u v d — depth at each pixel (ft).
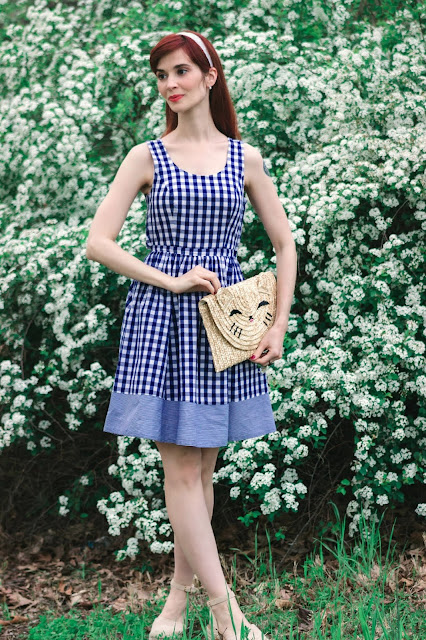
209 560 7.84
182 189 7.68
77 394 12.28
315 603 9.29
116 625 9.19
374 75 13.23
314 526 11.75
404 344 11.10
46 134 14.05
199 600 9.38
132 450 12.73
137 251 12.28
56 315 12.53
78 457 13.55
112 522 11.39
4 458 14.02
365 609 8.54
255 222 12.57
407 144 12.16
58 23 15.78
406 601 9.12
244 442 10.84
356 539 11.34
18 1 18.02
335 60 13.67
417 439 11.84
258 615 8.98
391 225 12.48
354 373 11.05
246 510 11.44
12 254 13.12
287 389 11.54
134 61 14.52
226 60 13.79
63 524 13.26
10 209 15.14
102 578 11.43
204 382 7.75
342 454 12.21
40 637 9.09
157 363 7.62
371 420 11.72
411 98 12.90
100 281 12.41
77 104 14.83
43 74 15.90
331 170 12.19
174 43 7.70
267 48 13.57
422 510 11.23
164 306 7.68
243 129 13.47
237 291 7.79
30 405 12.55
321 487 12.06
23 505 13.69
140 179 7.89
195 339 7.69
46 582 11.32
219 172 7.86
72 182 14.08
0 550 12.64
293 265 8.50
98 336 12.32
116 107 14.78
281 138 13.79
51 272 12.83
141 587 10.81
